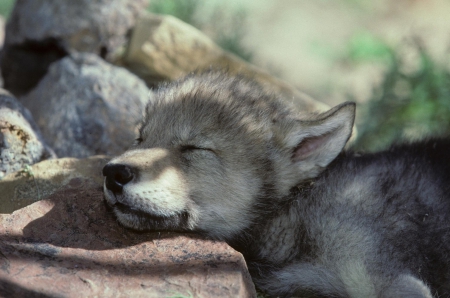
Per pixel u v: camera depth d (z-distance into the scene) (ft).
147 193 23.08
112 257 21.93
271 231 25.71
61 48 44.34
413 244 23.73
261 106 27.50
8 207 27.09
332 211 24.64
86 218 23.66
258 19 91.20
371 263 23.06
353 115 25.35
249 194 25.67
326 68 79.41
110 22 44.98
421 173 26.14
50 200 24.13
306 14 94.22
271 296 25.84
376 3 96.58
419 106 51.85
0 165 28.89
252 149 26.04
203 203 24.76
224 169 25.34
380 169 26.45
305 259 24.93
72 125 35.88
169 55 45.42
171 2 65.00
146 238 23.40
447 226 24.88
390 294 22.24
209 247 22.91
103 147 35.29
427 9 93.45
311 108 44.91
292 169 26.50
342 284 23.99
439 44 78.13
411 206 24.68
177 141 25.31
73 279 20.43
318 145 26.40
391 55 61.31
